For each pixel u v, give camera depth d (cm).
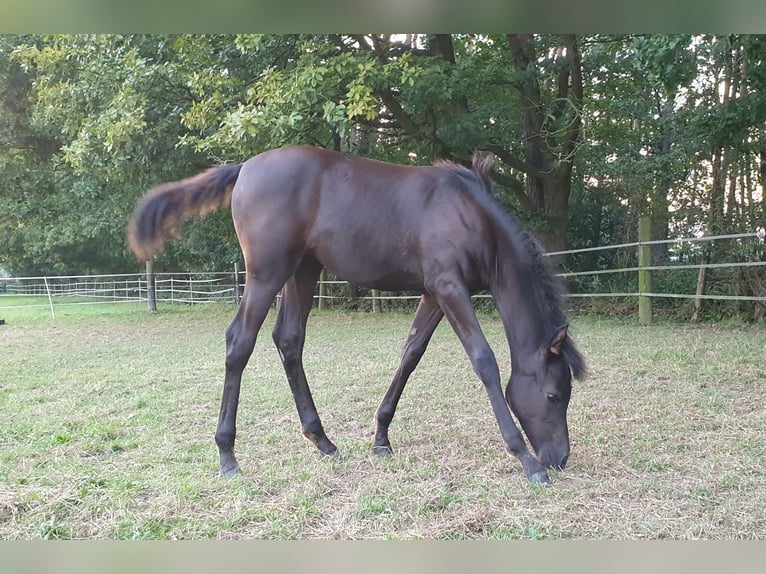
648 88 1272
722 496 288
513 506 282
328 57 960
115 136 956
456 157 1104
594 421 423
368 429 427
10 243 2308
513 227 339
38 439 408
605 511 275
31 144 1588
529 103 1172
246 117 802
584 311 1137
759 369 570
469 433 408
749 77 781
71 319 1436
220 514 279
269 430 427
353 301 1459
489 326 988
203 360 757
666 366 603
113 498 295
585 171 1341
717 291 955
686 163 1174
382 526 264
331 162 354
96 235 1897
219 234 1694
